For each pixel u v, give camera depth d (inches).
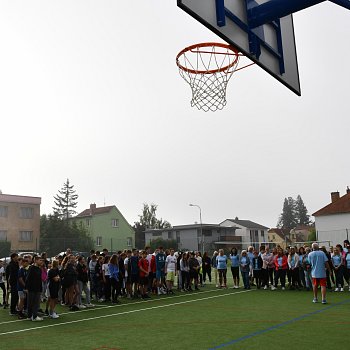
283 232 3971.5
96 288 578.2
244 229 2910.9
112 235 2309.3
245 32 202.8
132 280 590.9
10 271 473.1
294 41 263.3
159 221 3267.7
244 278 694.5
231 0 194.7
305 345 289.7
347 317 397.1
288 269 662.5
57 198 3157.0
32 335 350.3
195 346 297.0
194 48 307.9
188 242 2369.6
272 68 230.4
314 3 186.4
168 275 653.9
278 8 195.8
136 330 362.0
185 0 162.7
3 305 541.3
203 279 794.2
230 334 334.0
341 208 1505.9
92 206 2456.9
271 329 348.5
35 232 1899.6
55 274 441.1
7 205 1829.5
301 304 490.3
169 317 424.8
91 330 366.6
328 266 615.2
